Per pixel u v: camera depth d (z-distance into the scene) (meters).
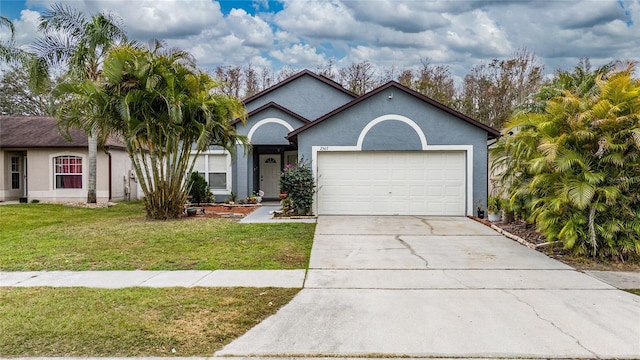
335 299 5.33
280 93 19.02
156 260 7.41
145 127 11.51
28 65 16.47
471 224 11.50
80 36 16.28
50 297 5.33
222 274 6.52
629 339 4.11
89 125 11.31
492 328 4.38
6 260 7.42
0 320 4.52
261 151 19.08
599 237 7.36
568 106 7.84
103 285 5.94
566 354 3.82
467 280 6.21
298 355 3.81
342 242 9.04
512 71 30.36
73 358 3.73
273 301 5.23
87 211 15.34
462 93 32.28
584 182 7.26
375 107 13.16
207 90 12.40
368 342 4.06
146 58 11.23
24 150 18.98
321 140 13.31
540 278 6.30
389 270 6.79
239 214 13.79
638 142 6.76
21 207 16.00
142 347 3.93
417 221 12.05
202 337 4.15
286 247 8.45
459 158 13.16
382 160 13.33
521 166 9.98
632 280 6.19
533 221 9.22
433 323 4.52
